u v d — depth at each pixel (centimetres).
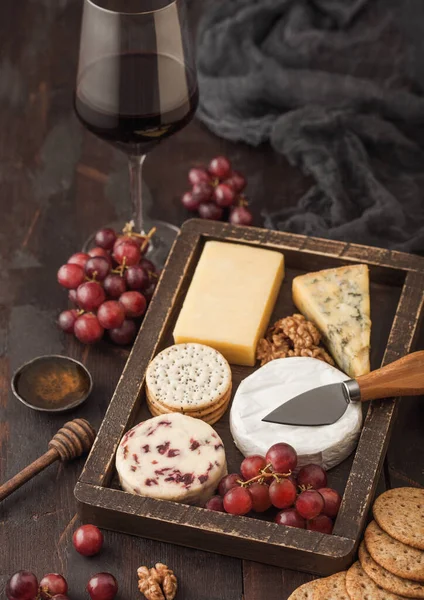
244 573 119
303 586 117
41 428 130
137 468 121
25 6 169
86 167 154
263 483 120
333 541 116
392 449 128
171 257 137
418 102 156
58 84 162
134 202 144
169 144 157
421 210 150
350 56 161
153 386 127
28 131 157
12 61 164
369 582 116
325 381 128
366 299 134
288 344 133
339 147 154
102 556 121
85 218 149
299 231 146
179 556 120
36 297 141
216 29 159
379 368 130
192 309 133
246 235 140
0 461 128
